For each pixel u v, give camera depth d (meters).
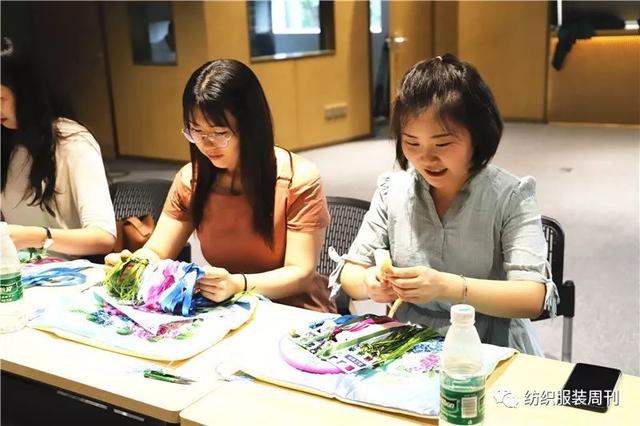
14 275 1.43
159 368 1.25
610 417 1.05
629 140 7.03
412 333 1.33
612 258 3.79
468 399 0.97
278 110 6.99
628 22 7.76
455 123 1.33
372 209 1.65
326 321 1.41
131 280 1.58
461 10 8.63
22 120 2.01
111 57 7.03
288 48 7.14
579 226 4.34
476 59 8.68
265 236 1.80
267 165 1.75
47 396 1.29
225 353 1.31
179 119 6.71
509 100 8.59
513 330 1.52
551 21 8.09
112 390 1.17
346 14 7.52
